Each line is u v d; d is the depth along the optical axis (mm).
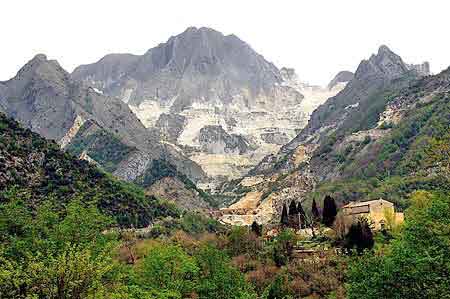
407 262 37812
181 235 117188
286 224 123375
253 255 90062
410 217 49219
